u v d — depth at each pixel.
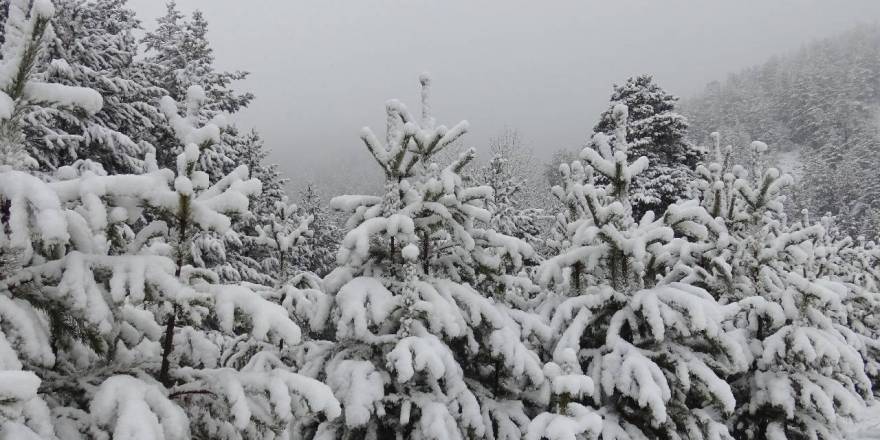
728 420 5.72
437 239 5.28
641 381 4.43
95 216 2.16
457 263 5.16
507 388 5.03
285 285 5.45
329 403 2.51
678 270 7.07
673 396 5.01
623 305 5.34
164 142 12.46
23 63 2.14
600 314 5.38
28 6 2.28
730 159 8.42
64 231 1.85
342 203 4.88
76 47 10.24
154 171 2.73
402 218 4.23
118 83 10.52
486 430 4.30
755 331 6.16
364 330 3.99
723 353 5.03
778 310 5.77
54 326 2.23
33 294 2.13
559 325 5.22
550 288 6.34
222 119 2.74
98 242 2.73
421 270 4.84
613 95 22.48
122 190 2.31
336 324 4.59
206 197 2.74
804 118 78.94
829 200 55.03
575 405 3.84
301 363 4.76
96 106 2.34
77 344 2.61
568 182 6.89
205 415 2.64
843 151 69.44
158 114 11.29
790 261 7.71
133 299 2.16
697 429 4.66
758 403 5.59
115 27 13.02
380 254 4.88
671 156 21.64
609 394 4.62
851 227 44.59
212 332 5.27
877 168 55.59
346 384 3.89
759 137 82.25
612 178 5.81
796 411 5.62
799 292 5.87
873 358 9.58
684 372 4.65
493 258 5.03
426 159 4.94
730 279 6.36
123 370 2.55
